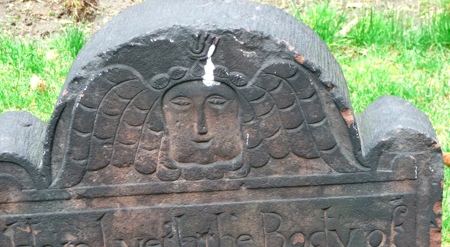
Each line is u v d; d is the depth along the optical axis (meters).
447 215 1.63
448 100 1.95
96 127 1.32
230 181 1.36
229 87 1.31
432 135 1.34
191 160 1.35
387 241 1.39
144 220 1.38
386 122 1.36
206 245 1.40
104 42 1.31
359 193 1.36
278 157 1.34
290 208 1.38
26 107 1.93
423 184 1.35
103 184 1.36
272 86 1.30
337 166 1.35
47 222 1.38
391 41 2.17
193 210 1.38
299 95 1.31
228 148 1.34
